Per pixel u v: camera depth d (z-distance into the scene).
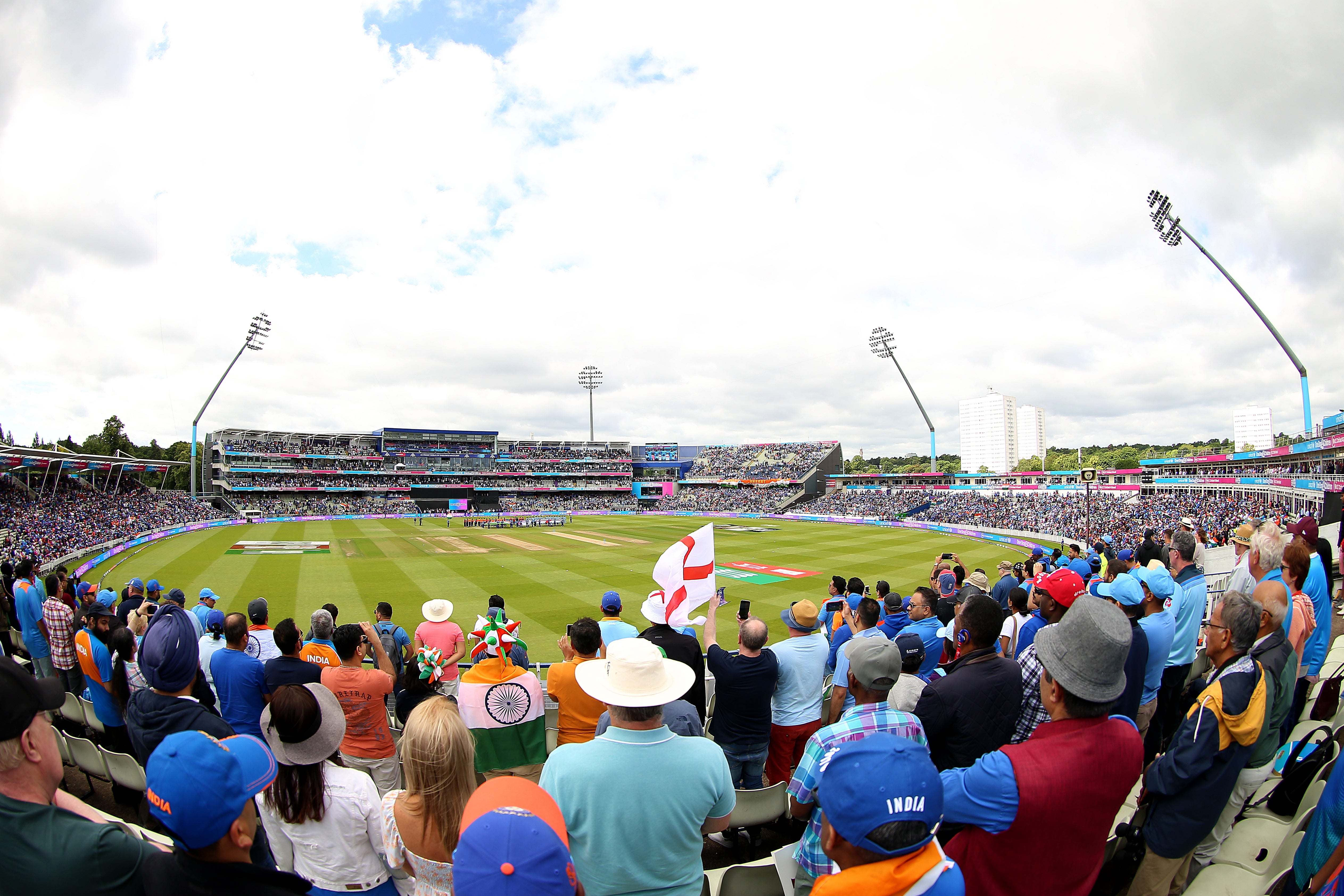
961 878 2.08
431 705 2.95
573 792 2.88
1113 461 117.00
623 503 99.75
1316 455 45.53
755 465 103.88
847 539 49.41
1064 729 2.64
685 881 3.03
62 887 2.12
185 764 2.12
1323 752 4.20
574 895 2.05
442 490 96.12
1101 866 3.16
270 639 8.48
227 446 82.69
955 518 59.69
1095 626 2.60
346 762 5.17
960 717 3.51
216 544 41.75
